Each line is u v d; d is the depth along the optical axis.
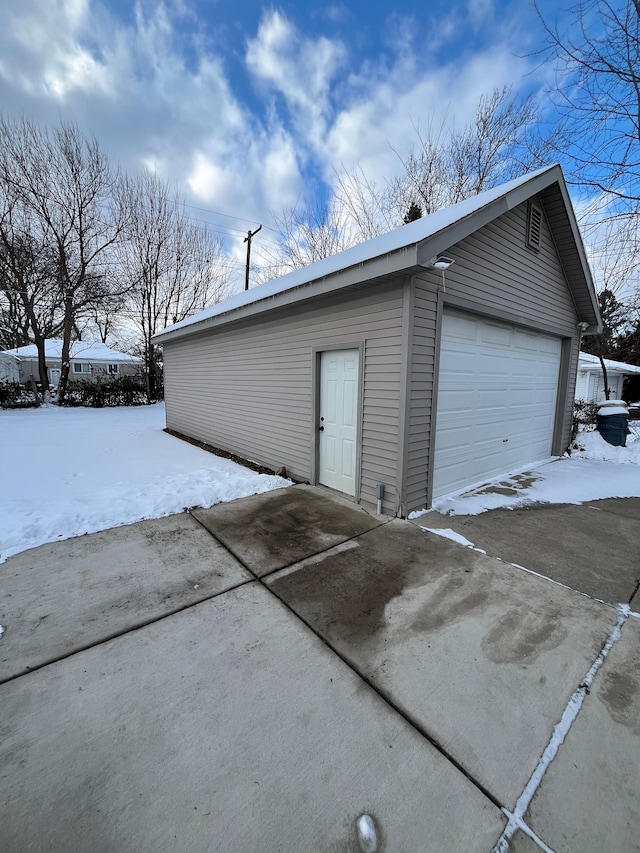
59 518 3.77
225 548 3.37
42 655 2.05
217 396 8.06
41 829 1.25
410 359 3.87
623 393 21.59
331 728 1.63
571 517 4.23
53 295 16.94
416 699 1.79
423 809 1.32
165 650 2.11
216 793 1.37
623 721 1.67
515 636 2.24
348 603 2.56
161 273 19.97
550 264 6.25
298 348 5.44
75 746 1.54
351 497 4.78
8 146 14.60
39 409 15.70
